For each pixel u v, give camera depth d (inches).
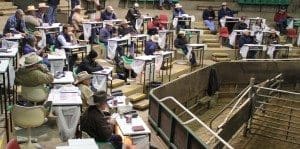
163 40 749.3
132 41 682.2
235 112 498.6
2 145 303.0
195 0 1194.0
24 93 347.6
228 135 481.4
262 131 583.5
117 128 350.6
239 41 845.2
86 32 701.9
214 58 832.3
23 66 347.6
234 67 738.8
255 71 759.7
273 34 878.4
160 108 427.2
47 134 369.7
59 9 859.4
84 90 386.3
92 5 959.0
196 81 635.5
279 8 1155.3
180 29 851.4
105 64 644.7
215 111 658.8
